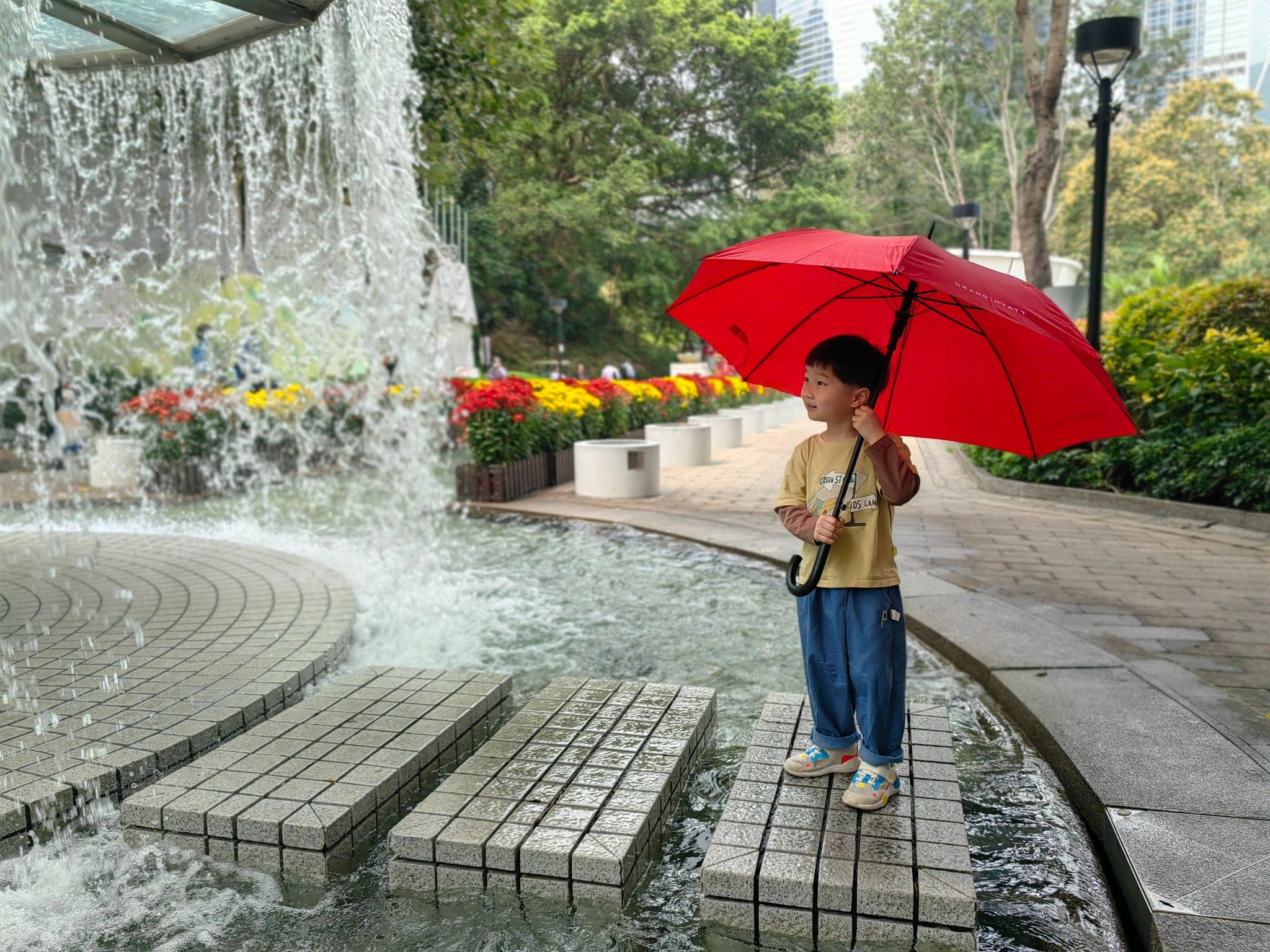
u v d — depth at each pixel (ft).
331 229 40.34
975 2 122.83
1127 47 30.25
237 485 36.96
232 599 17.43
